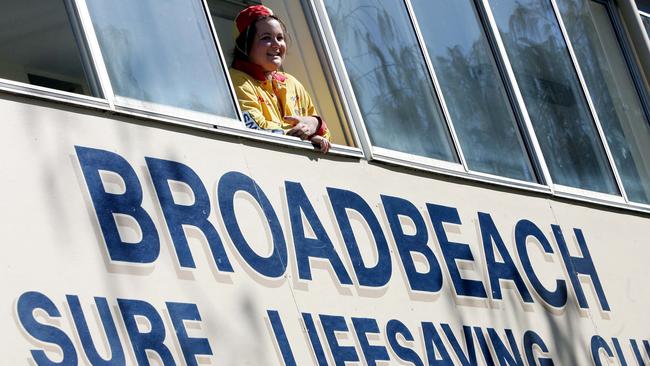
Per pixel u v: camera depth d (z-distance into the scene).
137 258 7.20
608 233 11.53
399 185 9.38
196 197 7.71
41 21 7.57
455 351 9.21
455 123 10.30
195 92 8.12
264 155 8.34
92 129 7.28
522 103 11.14
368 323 8.56
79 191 7.04
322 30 9.52
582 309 10.75
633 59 13.08
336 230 8.63
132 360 6.96
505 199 10.41
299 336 8.02
